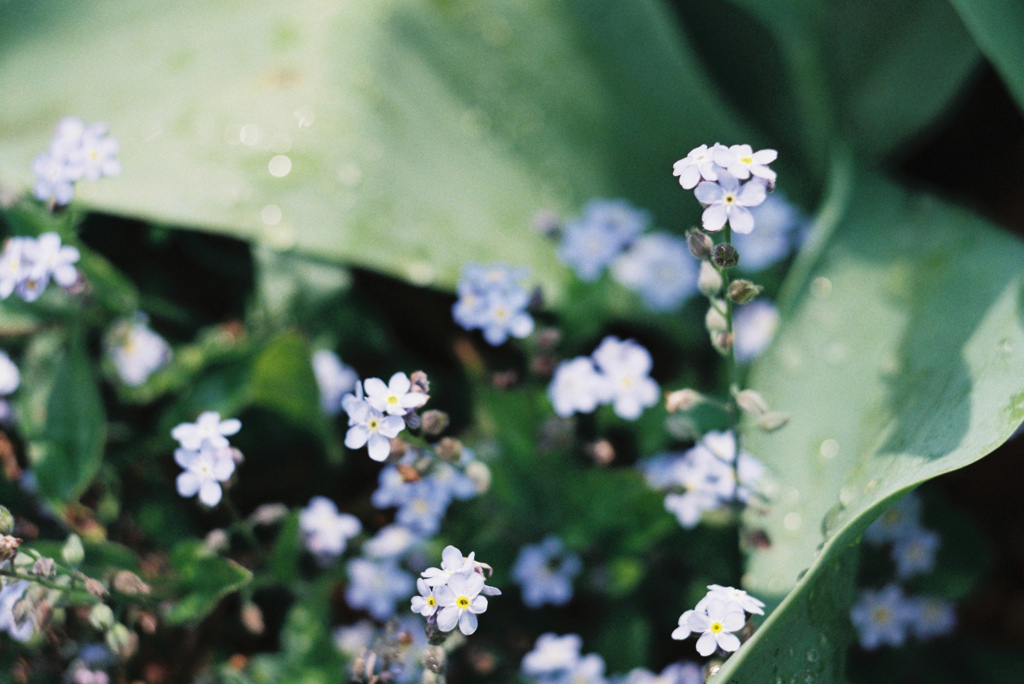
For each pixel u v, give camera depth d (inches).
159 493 13.7
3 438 12.9
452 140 14.1
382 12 14.1
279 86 13.8
